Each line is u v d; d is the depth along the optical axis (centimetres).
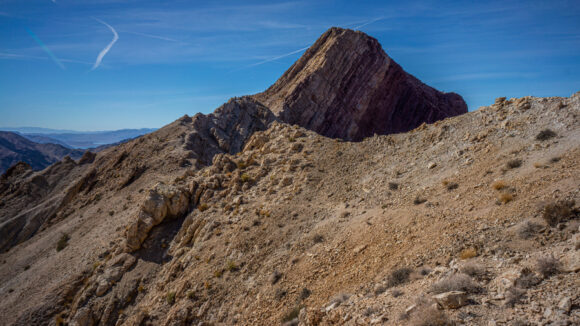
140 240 3256
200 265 2636
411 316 961
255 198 3216
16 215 7494
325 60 13025
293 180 3250
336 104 12788
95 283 3036
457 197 1856
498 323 788
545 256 984
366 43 14162
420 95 15275
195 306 2281
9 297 3594
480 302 896
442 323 862
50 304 3098
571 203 1220
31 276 3922
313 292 1744
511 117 2352
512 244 1206
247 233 2711
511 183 1669
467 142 2462
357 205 2511
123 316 2695
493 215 1473
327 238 2233
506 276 955
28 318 3005
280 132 4375
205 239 2923
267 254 2412
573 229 1103
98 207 5866
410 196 2203
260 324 1795
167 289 2630
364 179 2866
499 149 2128
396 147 3130
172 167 6550
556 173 1532
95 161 9125
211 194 3522
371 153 3272
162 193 3512
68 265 3750
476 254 1245
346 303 1335
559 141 1819
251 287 2178
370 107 13650
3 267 4891
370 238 1936
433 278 1171
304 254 2188
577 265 868
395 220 1975
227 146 8575
